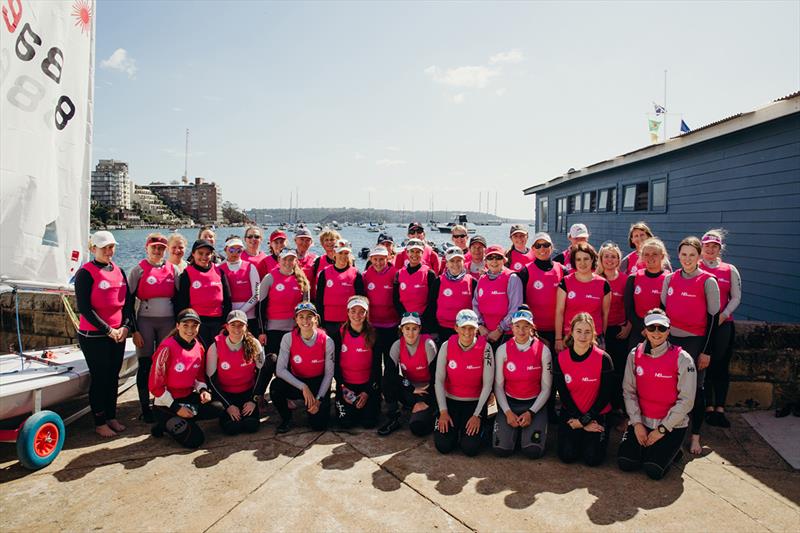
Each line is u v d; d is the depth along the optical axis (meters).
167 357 4.28
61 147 4.56
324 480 3.60
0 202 4.05
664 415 3.69
